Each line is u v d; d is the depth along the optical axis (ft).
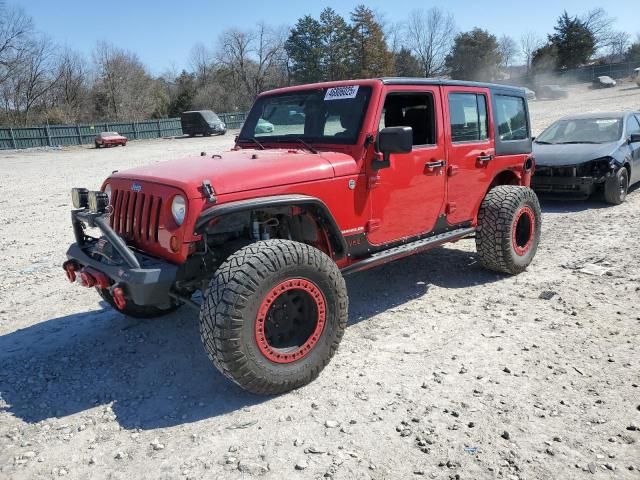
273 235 13.75
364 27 229.86
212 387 12.25
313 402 11.35
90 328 15.89
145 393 12.17
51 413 11.50
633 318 14.60
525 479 8.79
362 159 13.69
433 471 9.10
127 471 9.50
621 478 8.73
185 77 269.64
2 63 190.29
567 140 32.86
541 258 20.56
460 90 16.62
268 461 9.54
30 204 41.29
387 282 18.66
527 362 12.59
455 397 11.28
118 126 141.08
